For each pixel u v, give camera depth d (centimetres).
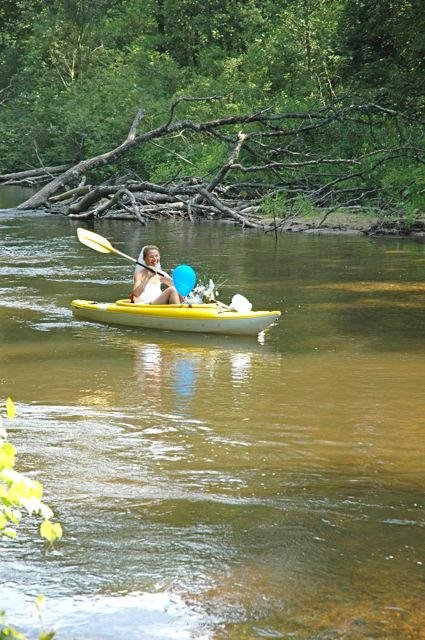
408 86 3581
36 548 574
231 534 598
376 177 3098
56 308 1506
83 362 1127
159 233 2755
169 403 934
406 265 2033
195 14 5969
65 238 2606
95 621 488
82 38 5759
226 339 1290
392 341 1252
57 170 4697
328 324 1380
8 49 6962
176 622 487
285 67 4425
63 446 783
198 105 4100
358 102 3509
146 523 614
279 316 1451
